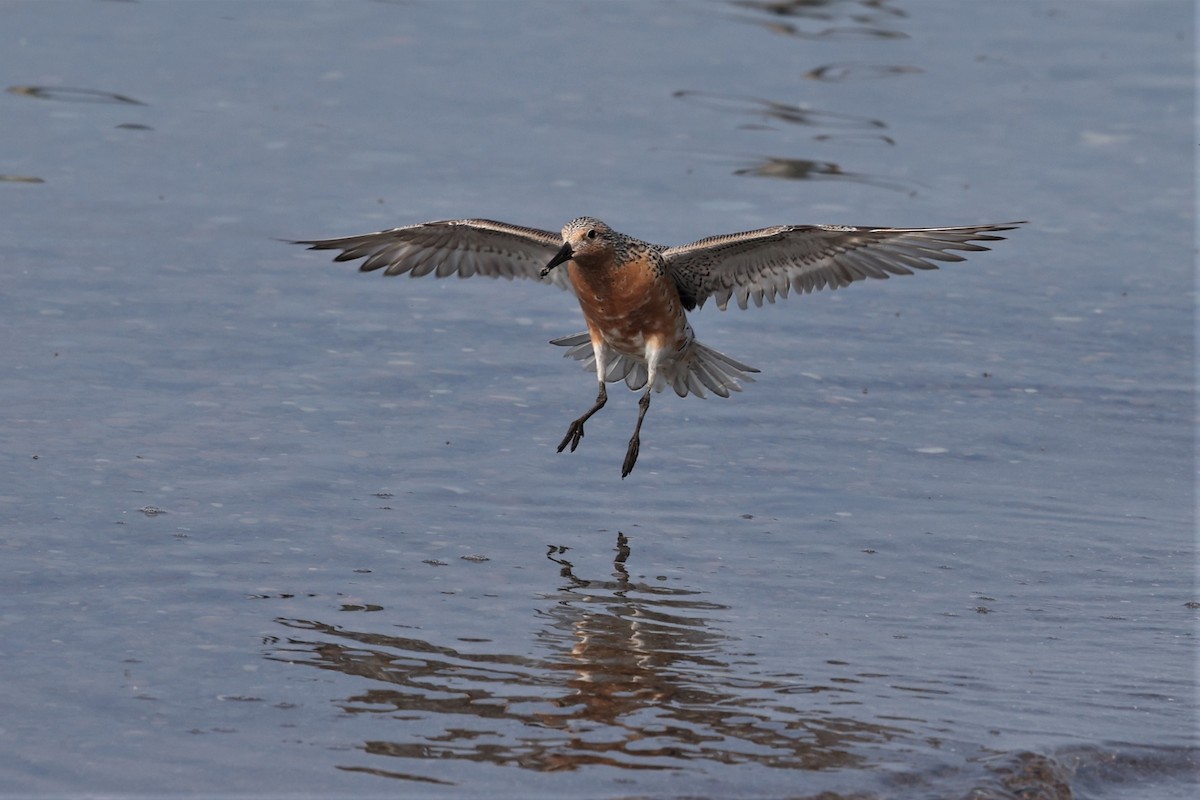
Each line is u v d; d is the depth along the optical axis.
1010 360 15.70
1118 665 10.04
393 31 24.89
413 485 12.49
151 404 13.55
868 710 9.23
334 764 8.34
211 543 11.20
